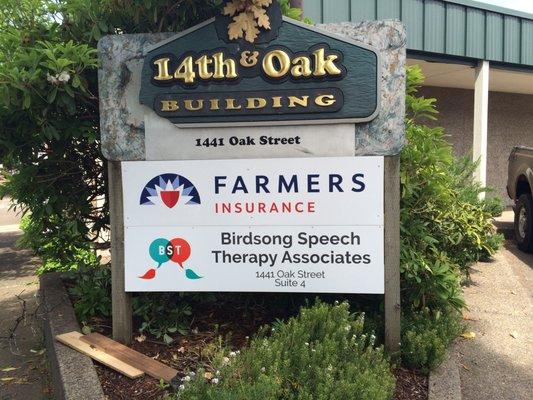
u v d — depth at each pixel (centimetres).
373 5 774
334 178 342
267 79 340
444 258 411
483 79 901
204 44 344
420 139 397
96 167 455
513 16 912
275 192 348
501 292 579
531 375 382
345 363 290
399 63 330
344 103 334
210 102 346
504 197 1345
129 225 361
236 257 355
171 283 360
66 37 404
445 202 424
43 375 406
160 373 313
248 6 334
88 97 391
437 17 836
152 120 355
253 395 245
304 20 405
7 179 439
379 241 341
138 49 353
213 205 354
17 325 494
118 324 363
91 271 468
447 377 335
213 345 346
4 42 371
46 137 401
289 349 304
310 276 349
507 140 1344
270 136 346
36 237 493
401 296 405
